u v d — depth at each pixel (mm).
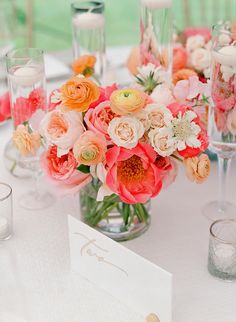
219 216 1335
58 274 1187
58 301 1124
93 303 1119
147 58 1539
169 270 1186
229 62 1189
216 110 1246
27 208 1374
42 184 1454
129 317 1088
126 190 1102
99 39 1652
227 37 1236
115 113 1100
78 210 1369
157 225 1312
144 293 1072
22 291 1146
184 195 1415
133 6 4727
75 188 1135
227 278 1152
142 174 1112
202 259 1214
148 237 1276
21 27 3500
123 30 4359
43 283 1165
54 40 4277
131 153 1080
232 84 1212
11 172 1491
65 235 1293
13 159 1482
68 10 4656
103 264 1127
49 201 1397
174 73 1514
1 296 1135
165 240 1268
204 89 1238
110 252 1104
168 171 1137
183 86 1234
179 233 1288
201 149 1107
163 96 1159
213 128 1270
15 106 1350
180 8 3824
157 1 1465
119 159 1078
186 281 1159
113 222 1240
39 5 4703
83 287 1154
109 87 1152
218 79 1218
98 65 1667
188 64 1548
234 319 1079
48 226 1319
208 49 1519
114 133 1075
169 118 1089
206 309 1099
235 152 1293
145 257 1220
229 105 1229
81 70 1561
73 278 1177
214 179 1471
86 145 1070
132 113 1086
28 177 1485
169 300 1033
